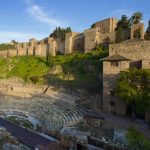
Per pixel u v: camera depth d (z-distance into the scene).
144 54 61.44
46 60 112.12
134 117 57.06
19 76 102.12
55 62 102.50
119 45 66.31
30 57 124.75
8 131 52.97
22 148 46.47
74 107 67.19
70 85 78.81
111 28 101.50
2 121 61.88
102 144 46.34
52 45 116.31
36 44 130.50
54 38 128.12
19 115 74.69
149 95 52.41
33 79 92.62
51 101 74.88
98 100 66.56
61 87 80.19
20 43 141.12
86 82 76.62
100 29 104.94
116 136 49.41
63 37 127.88
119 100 59.75
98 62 81.50
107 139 47.94
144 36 81.88
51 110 70.25
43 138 50.56
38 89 85.81
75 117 61.53
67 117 63.53
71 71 87.00
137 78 54.66
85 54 94.56
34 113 72.94
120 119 56.28
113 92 60.88
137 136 36.75
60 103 71.69
